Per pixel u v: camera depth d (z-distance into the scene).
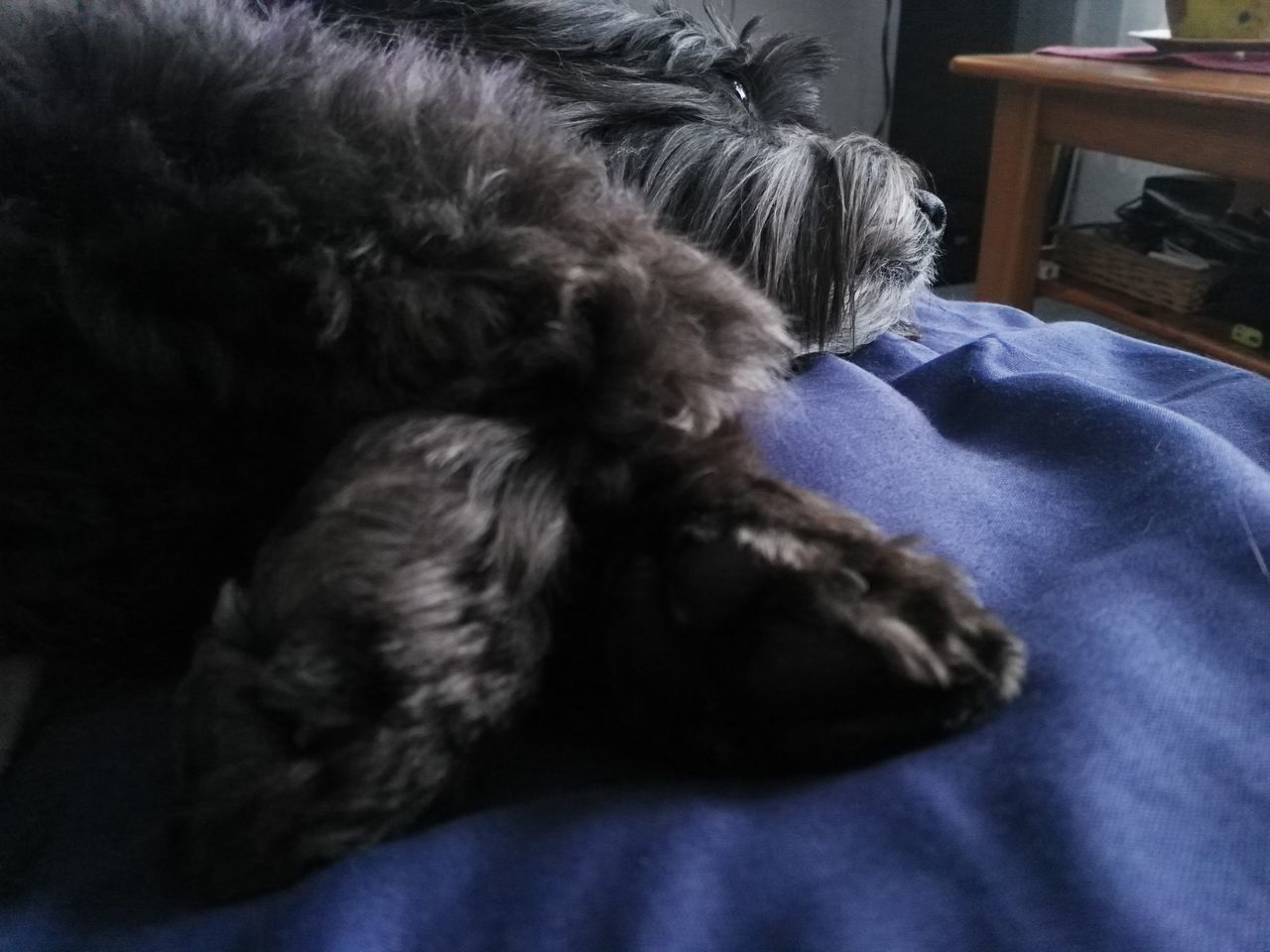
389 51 0.77
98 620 0.56
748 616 0.43
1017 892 0.40
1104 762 0.44
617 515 0.50
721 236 0.91
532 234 0.55
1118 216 2.12
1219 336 1.77
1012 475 0.69
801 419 0.71
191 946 0.41
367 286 0.53
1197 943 0.38
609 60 0.95
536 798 0.48
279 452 0.56
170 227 0.53
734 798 0.45
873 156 1.03
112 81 0.57
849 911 0.39
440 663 0.44
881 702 0.44
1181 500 0.61
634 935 0.39
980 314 1.25
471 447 0.49
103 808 0.51
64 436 0.53
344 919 0.40
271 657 0.44
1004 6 2.29
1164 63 1.75
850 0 2.70
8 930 0.45
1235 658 0.51
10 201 0.53
